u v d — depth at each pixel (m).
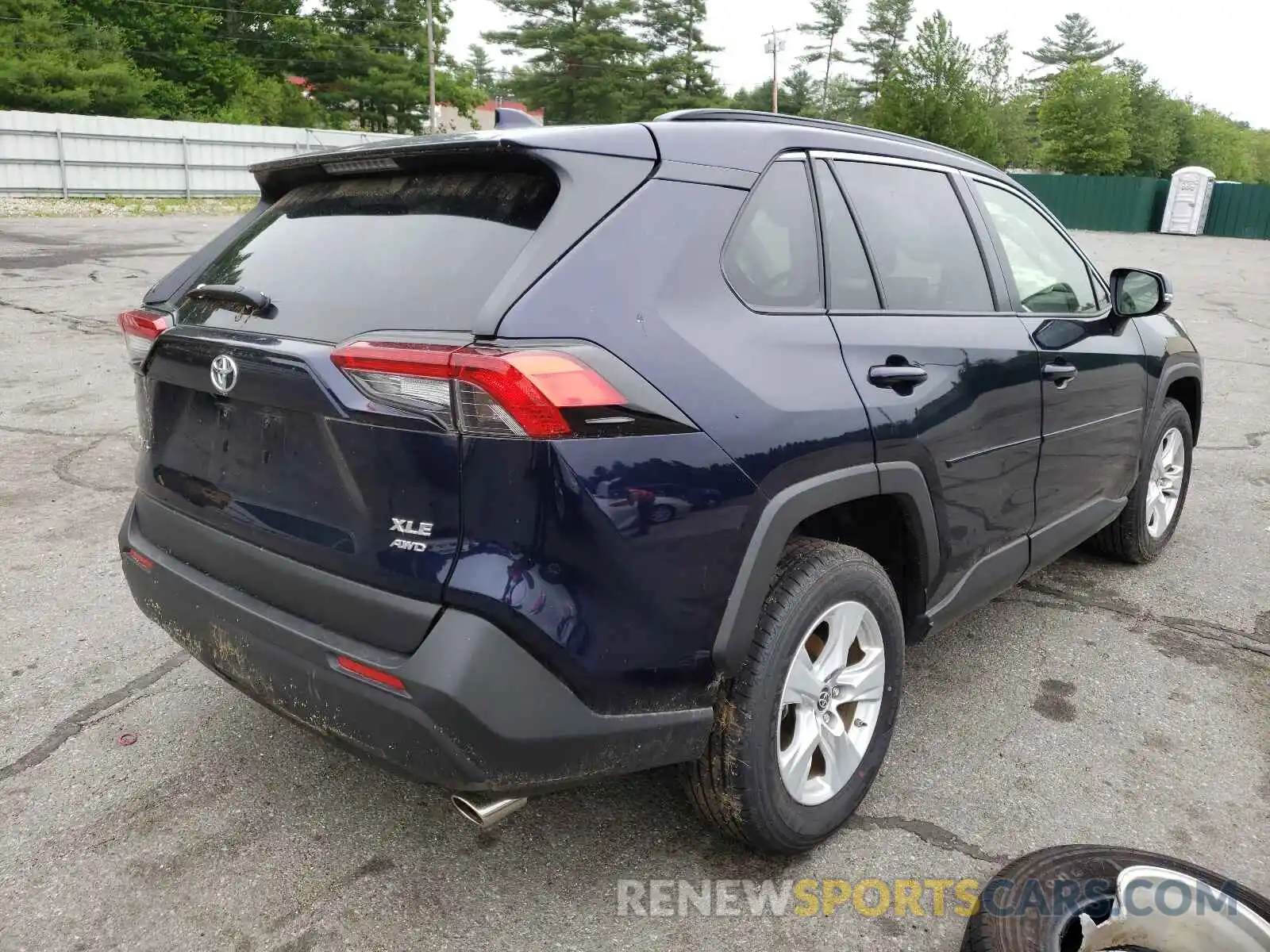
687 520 2.02
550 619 1.88
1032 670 3.56
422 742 1.90
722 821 2.33
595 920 2.29
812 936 2.26
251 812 2.67
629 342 1.98
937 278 2.93
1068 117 52.19
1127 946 2.21
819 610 2.33
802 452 2.24
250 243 2.59
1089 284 3.83
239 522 2.24
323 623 2.06
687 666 2.09
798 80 80.75
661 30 59.34
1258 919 2.14
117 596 4.00
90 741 2.99
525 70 57.31
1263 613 4.07
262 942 2.21
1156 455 4.39
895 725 3.02
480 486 1.85
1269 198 34.59
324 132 31.77
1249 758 3.01
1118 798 2.79
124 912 2.29
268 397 2.07
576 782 2.04
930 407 2.63
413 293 2.06
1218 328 12.38
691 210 2.20
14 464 5.68
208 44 49.66
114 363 8.33
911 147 3.04
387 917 2.29
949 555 2.84
